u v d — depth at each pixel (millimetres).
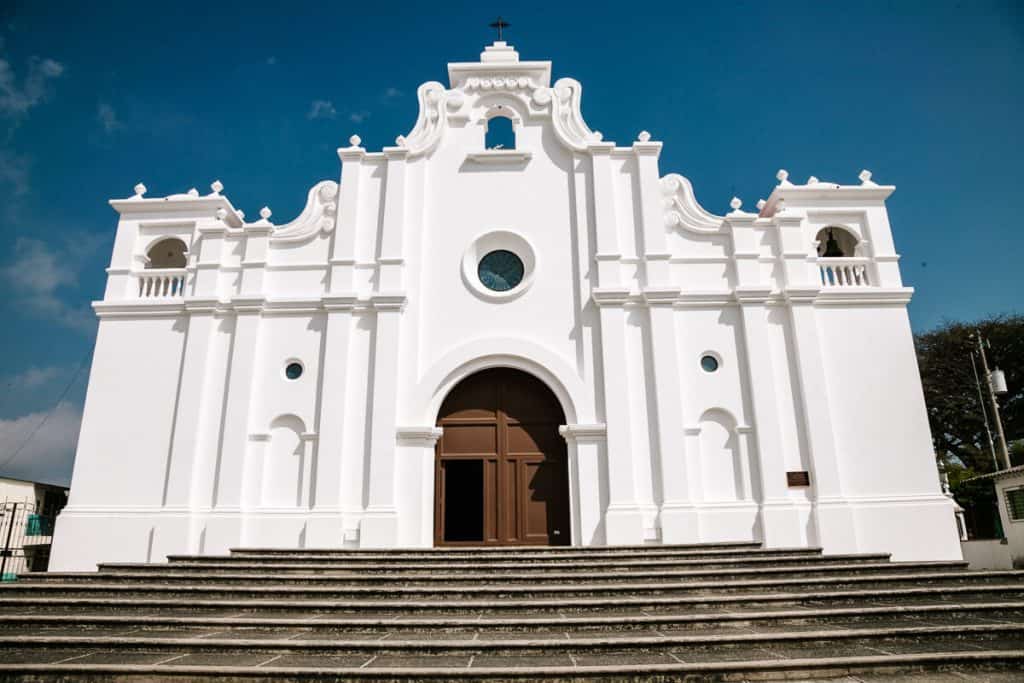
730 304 14742
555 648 6602
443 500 14242
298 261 15258
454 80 16453
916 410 14148
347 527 13297
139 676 6027
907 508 13500
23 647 6848
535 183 15766
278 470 13891
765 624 7445
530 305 14859
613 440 13703
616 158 15883
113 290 15234
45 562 22531
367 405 14117
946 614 7762
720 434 14055
